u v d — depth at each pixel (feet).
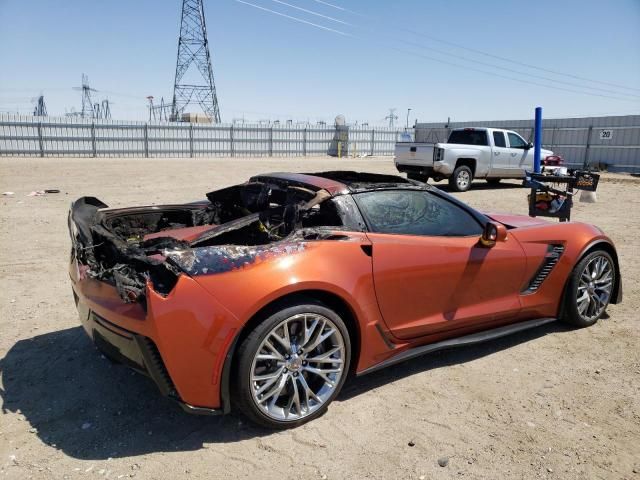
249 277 8.84
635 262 21.90
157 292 8.46
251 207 13.38
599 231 14.60
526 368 11.98
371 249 10.37
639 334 13.99
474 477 8.19
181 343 8.40
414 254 10.93
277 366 9.23
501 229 12.06
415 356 11.20
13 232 26.20
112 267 10.32
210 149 127.75
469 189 52.70
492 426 9.61
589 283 14.29
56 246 23.34
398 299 10.76
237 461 8.48
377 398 10.55
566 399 10.61
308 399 9.62
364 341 10.32
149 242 9.84
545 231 13.58
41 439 9.01
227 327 8.55
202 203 15.21
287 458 8.58
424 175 51.21
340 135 145.59
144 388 10.85
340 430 9.41
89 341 13.15
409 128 154.92
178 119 189.88
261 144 134.92
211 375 8.64
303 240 9.86
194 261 8.66
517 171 53.98
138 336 8.55
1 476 7.97
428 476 8.19
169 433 9.27
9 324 14.16
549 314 13.92
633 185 59.72
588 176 21.18
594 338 13.74
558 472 8.35
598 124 89.25
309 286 9.30
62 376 11.32
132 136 116.88
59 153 109.09
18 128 104.01
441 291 11.47
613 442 9.18
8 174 59.72
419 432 9.37
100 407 10.11
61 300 16.14
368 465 8.43
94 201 13.69
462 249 11.74
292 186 11.84
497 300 12.63
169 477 8.05
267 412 9.11
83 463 8.37
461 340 12.03
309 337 9.44
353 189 11.02
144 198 40.06
